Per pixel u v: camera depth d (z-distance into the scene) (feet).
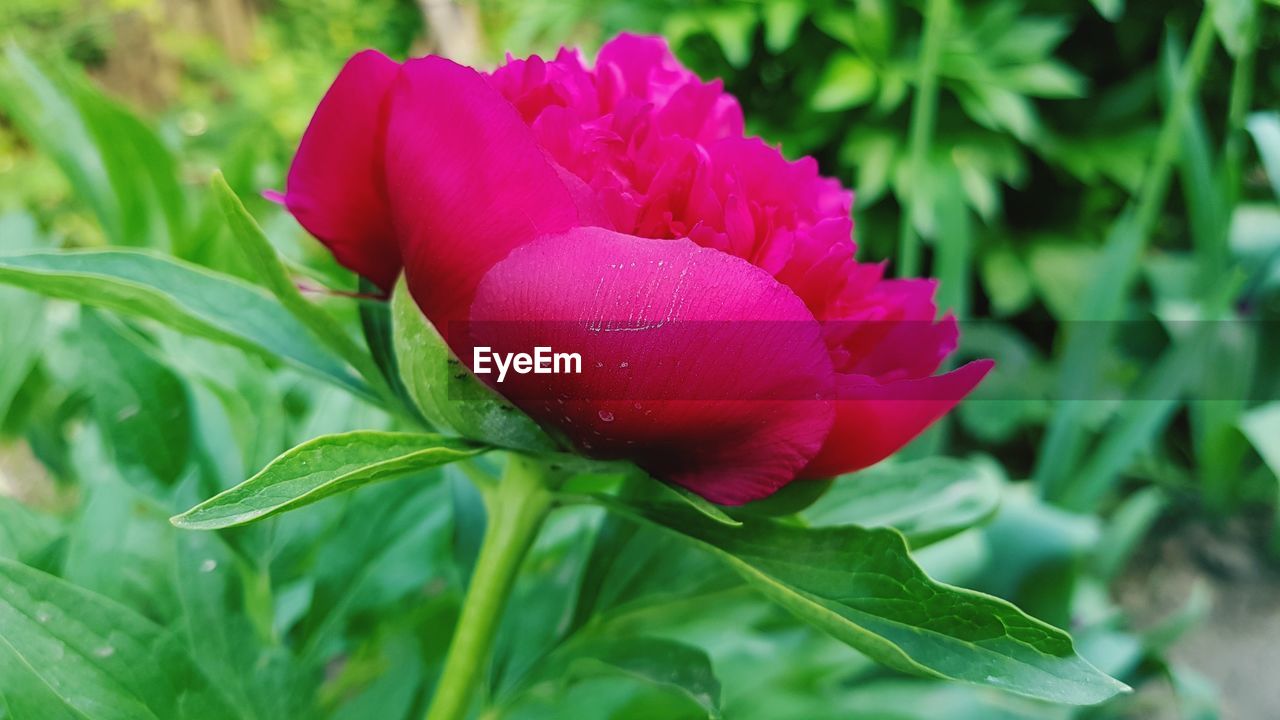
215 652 1.21
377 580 1.48
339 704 1.71
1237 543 4.91
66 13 8.63
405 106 0.96
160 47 9.12
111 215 1.94
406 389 1.07
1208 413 4.74
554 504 1.12
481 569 1.13
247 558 1.33
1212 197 3.78
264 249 1.03
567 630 1.26
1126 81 6.81
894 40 6.28
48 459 2.22
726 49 6.00
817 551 1.03
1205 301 3.84
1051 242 6.50
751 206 1.01
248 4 9.85
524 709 1.61
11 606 1.06
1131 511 3.45
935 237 5.77
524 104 1.03
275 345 1.15
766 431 0.97
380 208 1.04
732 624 1.92
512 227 0.94
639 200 0.98
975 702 2.13
